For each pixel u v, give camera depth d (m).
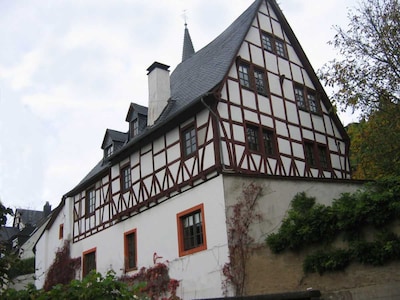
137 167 17.34
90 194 22.25
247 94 15.30
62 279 22.53
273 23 18.09
